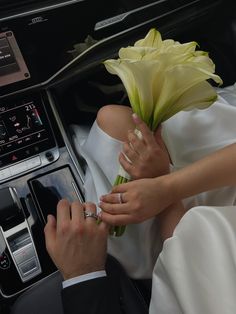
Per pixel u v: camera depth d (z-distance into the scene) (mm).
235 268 480
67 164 818
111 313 556
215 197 682
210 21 937
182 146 737
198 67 483
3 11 714
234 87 938
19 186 785
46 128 812
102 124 710
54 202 778
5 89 765
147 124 582
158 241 687
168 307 532
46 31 759
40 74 782
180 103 555
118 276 642
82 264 595
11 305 685
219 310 455
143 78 503
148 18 833
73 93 893
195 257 511
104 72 862
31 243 738
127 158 618
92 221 613
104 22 805
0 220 743
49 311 632
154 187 594
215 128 743
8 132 784
